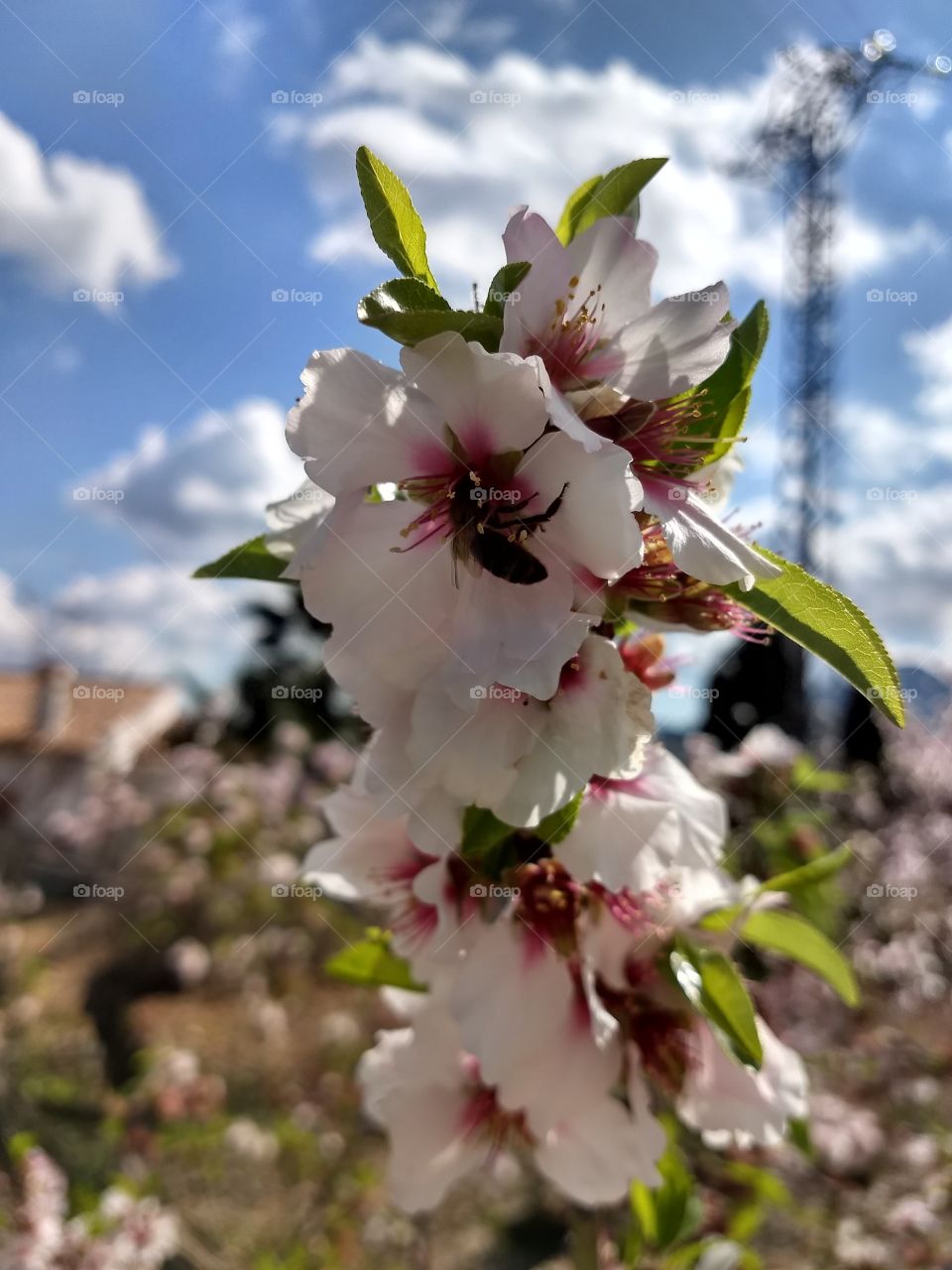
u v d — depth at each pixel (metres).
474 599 0.11
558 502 0.11
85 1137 0.47
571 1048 0.13
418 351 0.11
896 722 0.12
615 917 0.13
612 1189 0.13
